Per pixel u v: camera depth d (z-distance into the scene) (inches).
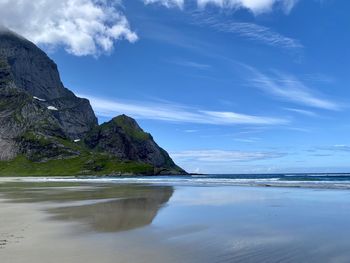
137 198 1763.0
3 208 1325.0
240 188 2508.6
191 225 931.3
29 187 3063.5
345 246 688.4
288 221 987.9
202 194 1982.0
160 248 669.3
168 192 2197.3
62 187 3034.0
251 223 960.3
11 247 674.8
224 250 657.6
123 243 714.2
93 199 1717.5
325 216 1074.7
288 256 618.8
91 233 817.5
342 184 2869.1
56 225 928.3
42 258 597.6
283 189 2313.0
